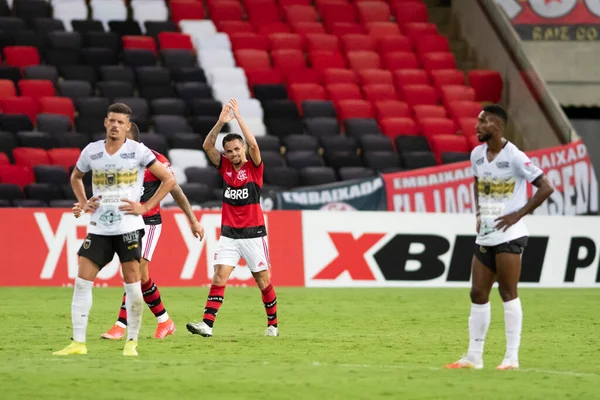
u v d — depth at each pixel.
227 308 51.81
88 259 30.34
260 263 38.75
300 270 66.19
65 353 31.23
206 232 64.25
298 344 36.31
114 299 55.16
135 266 30.30
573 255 70.81
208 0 95.94
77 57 85.25
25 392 23.64
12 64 83.12
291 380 26.14
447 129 85.62
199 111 82.56
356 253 66.94
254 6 96.38
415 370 28.70
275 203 69.69
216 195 74.38
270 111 84.00
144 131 79.69
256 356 32.31
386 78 90.25
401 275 67.44
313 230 66.50
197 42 90.69
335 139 81.62
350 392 24.33
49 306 50.75
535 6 98.31
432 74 91.38
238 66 89.44
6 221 62.19
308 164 79.25
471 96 89.69
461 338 39.53
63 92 81.50
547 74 98.69
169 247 63.59
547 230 70.31
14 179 72.31
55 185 71.81
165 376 26.39
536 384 26.38
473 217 68.94
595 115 100.50
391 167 80.69
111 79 84.06
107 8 92.06
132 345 31.30
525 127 86.56
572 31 98.75
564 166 78.94
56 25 87.56
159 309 37.56
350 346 36.03
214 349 34.12
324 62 91.25
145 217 36.97
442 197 74.12
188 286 63.81
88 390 24.02
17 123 76.81
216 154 38.50
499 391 24.97
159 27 90.94
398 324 45.31
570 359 33.59
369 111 86.44
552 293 66.25
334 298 59.00
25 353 32.38
